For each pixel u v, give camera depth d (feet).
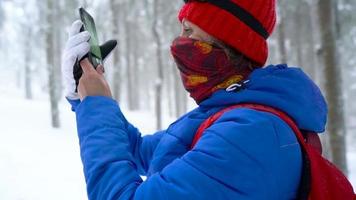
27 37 119.14
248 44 4.26
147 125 77.36
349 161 50.14
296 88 4.05
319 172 3.97
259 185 3.62
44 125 59.72
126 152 4.02
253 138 3.67
